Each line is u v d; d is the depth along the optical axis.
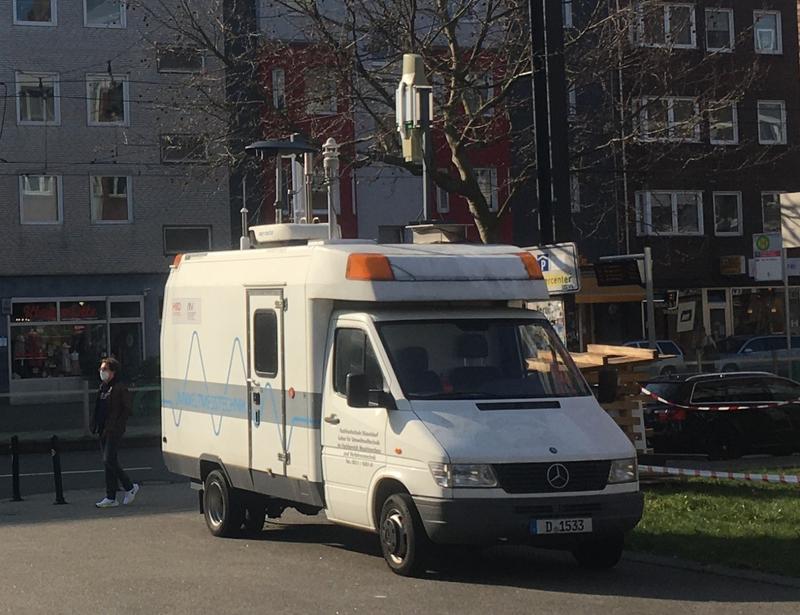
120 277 41.72
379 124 24.78
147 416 29.19
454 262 11.23
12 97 40.75
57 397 28.23
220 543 12.84
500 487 9.82
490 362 10.88
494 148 42.19
